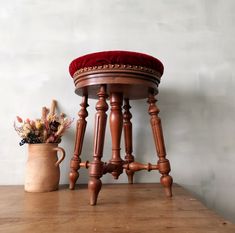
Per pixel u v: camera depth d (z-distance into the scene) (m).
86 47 0.96
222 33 1.00
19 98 0.92
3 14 0.95
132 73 0.59
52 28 0.96
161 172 0.65
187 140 0.94
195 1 1.01
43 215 0.48
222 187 0.92
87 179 0.89
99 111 0.60
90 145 0.91
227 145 0.94
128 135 0.84
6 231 0.39
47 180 0.73
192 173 0.92
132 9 0.98
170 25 0.99
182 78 0.97
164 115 0.95
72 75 0.68
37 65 0.94
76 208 0.53
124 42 0.97
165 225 0.42
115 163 0.69
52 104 0.90
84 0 0.97
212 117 0.96
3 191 0.74
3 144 0.90
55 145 0.77
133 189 0.76
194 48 0.99
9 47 0.94
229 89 0.98
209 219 0.45
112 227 0.41
